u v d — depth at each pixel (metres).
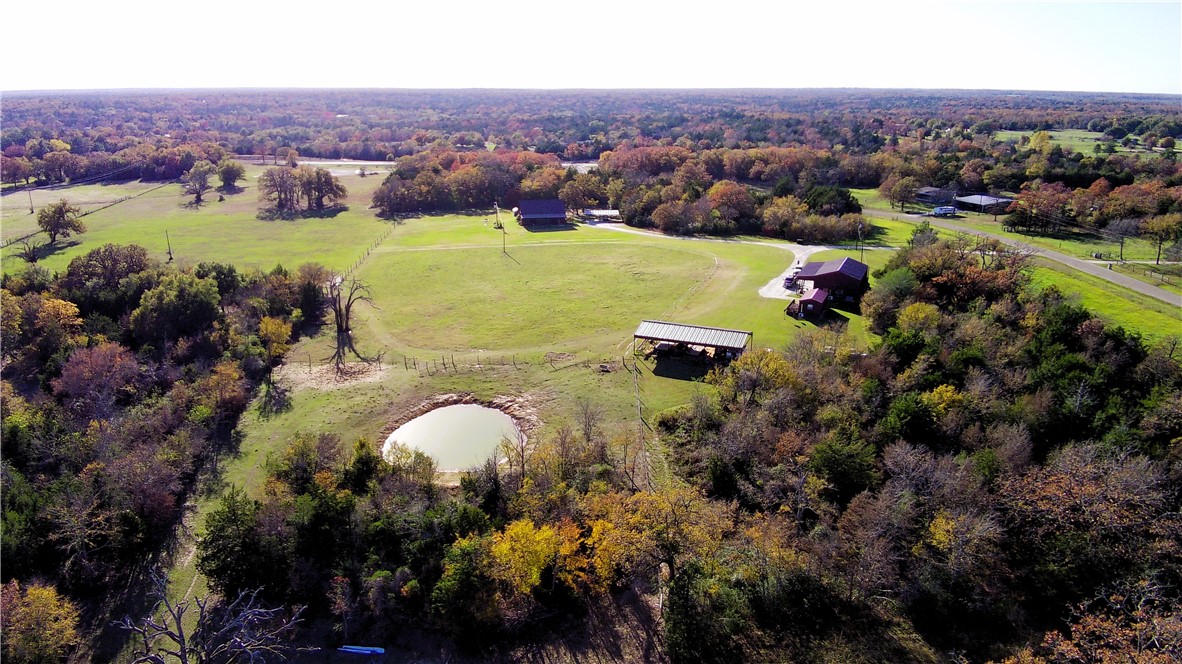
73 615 41.69
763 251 120.25
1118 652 34.31
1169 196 121.88
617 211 155.62
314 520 45.62
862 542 44.69
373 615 43.00
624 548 43.06
